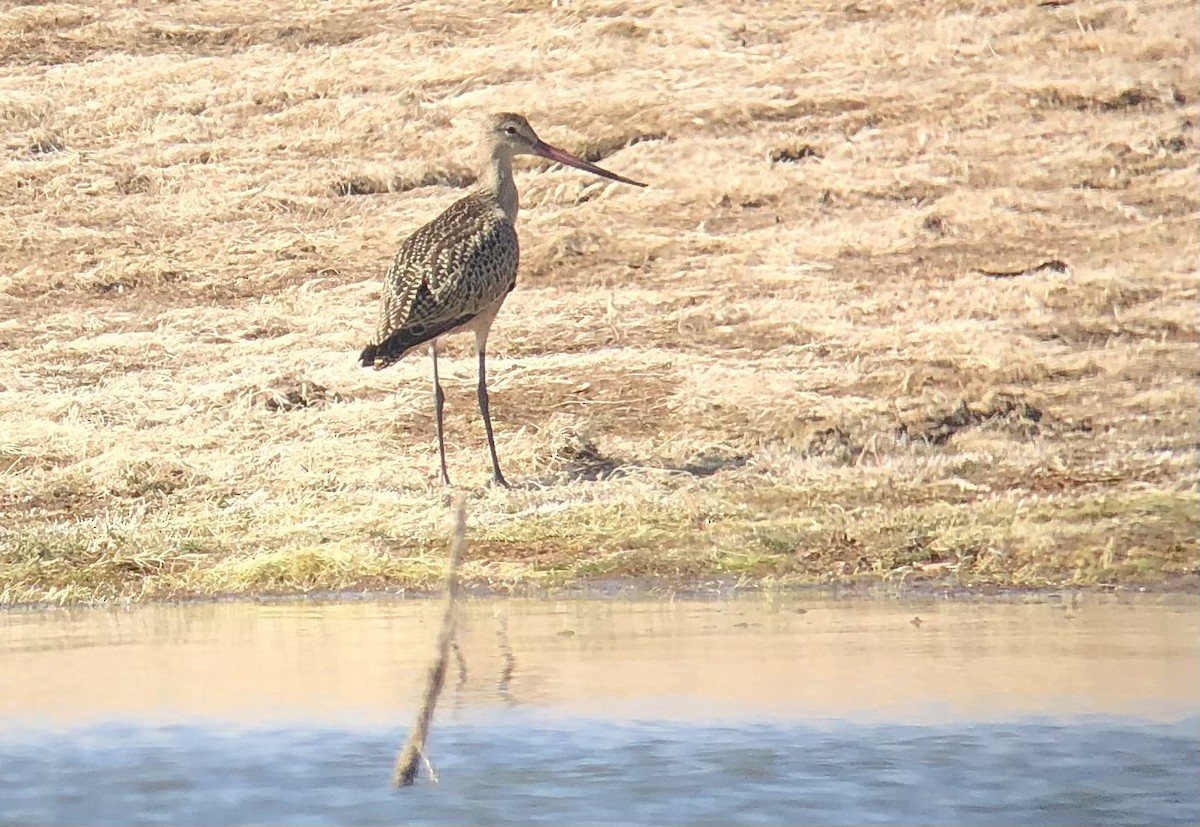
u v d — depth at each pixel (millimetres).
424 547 13273
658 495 14148
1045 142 21500
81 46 25438
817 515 13578
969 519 13281
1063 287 18391
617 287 19141
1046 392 16188
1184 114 21828
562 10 25141
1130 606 11297
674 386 16578
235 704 8984
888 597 11781
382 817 7121
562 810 7211
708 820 7043
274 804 7352
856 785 7477
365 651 10266
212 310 19266
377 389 16875
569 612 11477
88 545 13391
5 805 7371
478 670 9664
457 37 24812
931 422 15531
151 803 7352
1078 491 14055
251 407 16453
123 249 20781
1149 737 8117
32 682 9562
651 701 8867
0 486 14859
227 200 21781
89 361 17984
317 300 19312
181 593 12555
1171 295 18219
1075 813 7109
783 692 9023
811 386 16438
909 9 24438
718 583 12359
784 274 19156
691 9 24859
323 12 25844
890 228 19984
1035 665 9539
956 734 8188
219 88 24203
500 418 16141
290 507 14195
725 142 21875
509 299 19031
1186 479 14227
